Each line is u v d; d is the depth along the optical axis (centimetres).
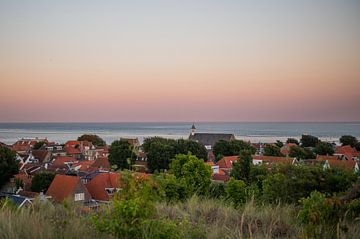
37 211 766
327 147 8919
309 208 763
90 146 11588
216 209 948
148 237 604
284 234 749
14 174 5075
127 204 619
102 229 614
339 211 761
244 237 684
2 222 613
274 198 1385
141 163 7194
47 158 8688
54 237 576
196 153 7550
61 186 2902
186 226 683
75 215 736
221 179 4556
